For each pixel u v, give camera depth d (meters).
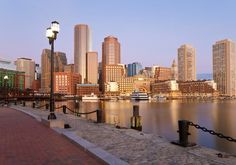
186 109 99.31
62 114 28.47
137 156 8.40
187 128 10.19
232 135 34.84
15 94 161.00
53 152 8.57
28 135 11.95
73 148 9.18
